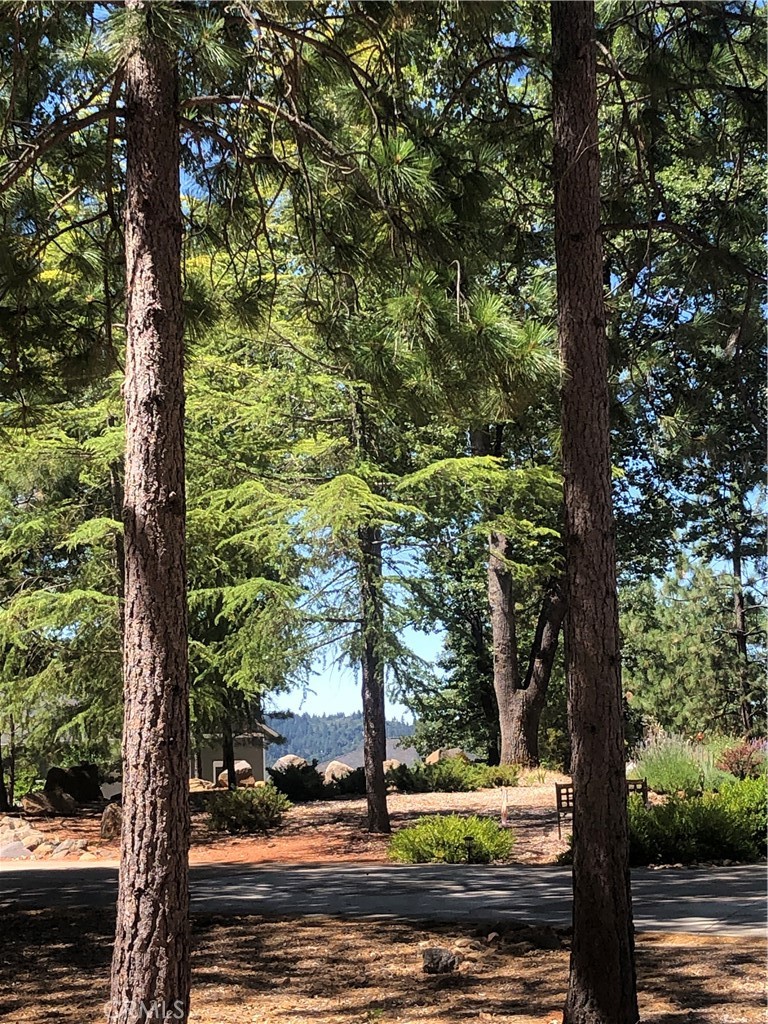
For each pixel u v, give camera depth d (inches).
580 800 227.0
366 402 632.4
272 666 652.7
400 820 748.6
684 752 761.0
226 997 259.6
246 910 380.8
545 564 834.2
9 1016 247.9
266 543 621.9
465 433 828.0
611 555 237.0
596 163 253.4
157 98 216.2
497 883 430.6
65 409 666.2
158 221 212.1
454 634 1357.0
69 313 342.6
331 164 261.0
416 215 263.7
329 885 443.5
